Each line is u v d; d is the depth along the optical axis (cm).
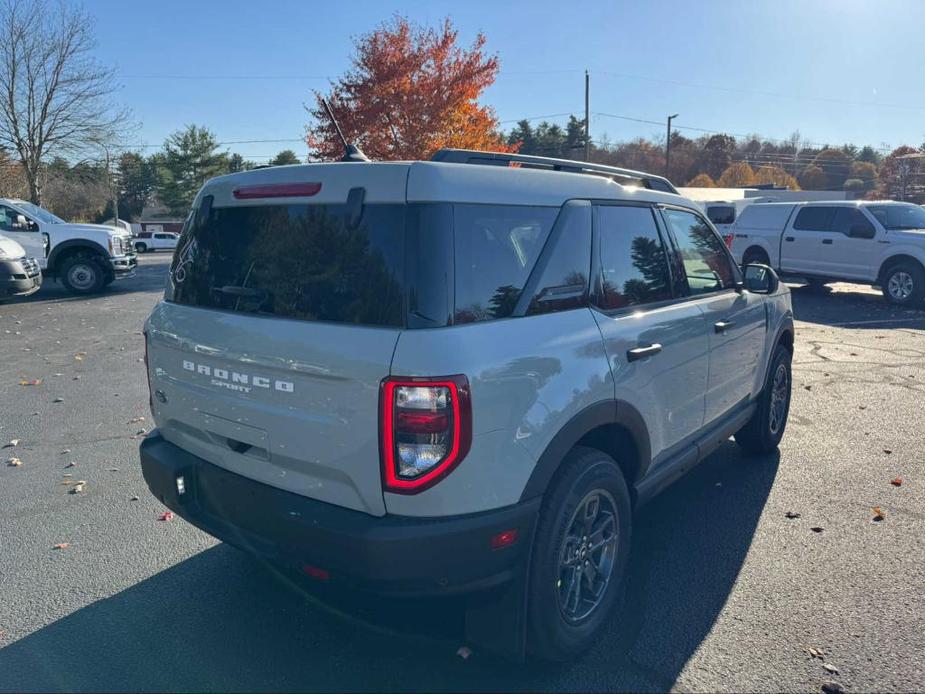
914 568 380
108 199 5991
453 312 254
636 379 326
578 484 290
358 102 2275
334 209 273
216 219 318
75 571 382
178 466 320
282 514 272
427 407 242
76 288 1625
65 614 342
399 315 250
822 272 1486
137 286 1820
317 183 278
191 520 319
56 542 414
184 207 7956
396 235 258
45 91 3291
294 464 273
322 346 258
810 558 391
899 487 490
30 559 394
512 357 263
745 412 482
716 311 412
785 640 318
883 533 421
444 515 251
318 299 270
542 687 289
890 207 1425
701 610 342
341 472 258
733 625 329
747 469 525
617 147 8812
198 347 305
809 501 468
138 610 345
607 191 343
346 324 260
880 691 285
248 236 301
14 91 3228
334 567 259
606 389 303
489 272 270
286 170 291
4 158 3597
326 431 259
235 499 297
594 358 300
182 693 287
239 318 291
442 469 246
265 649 315
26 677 296
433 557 250
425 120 2275
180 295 334
